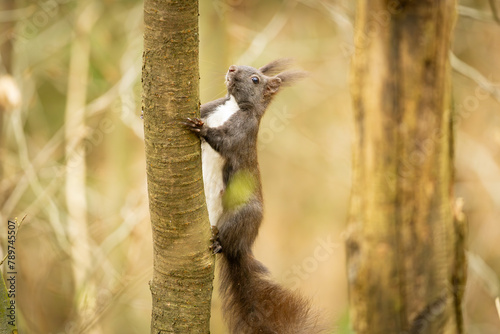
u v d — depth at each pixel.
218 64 10.94
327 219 19.64
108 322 13.84
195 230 6.13
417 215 6.88
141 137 12.59
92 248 13.10
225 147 7.96
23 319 11.28
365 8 6.79
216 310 11.37
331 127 18.45
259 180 8.58
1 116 12.59
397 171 6.84
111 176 14.98
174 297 6.29
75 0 14.55
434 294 6.98
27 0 13.86
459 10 11.52
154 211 6.09
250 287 8.20
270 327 8.02
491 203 15.46
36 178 12.41
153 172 5.93
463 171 15.70
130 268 11.95
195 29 5.64
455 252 7.03
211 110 8.59
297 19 17.83
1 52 12.81
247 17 16.33
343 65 17.55
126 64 13.90
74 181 13.66
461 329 7.16
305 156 18.84
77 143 12.66
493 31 15.87
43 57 14.67
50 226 13.01
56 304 14.27
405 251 6.94
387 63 6.71
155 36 5.55
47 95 17.28
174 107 5.73
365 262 7.09
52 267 13.94
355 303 7.24
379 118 6.80
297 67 14.26
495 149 15.55
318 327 7.87
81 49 14.24
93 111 13.02
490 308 15.17
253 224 8.28
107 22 15.09
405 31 6.61
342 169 17.84
